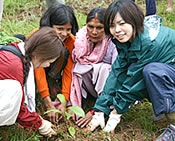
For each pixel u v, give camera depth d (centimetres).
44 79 245
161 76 190
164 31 199
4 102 180
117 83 228
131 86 215
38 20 419
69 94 257
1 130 224
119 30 185
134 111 262
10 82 181
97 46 255
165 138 217
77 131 234
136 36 192
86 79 258
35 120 204
